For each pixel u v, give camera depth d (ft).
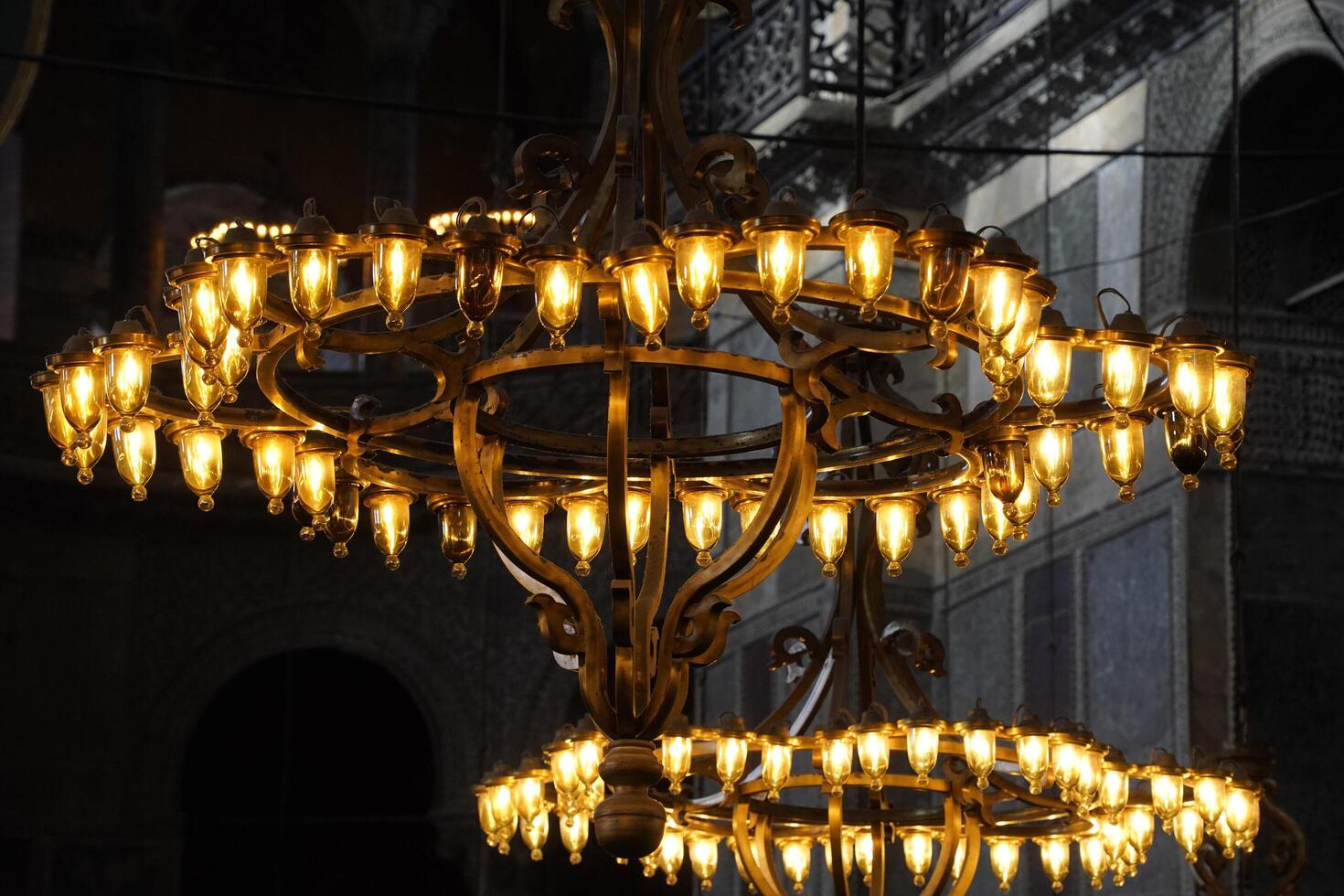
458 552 24.93
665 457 22.25
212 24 71.87
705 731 30.27
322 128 72.33
